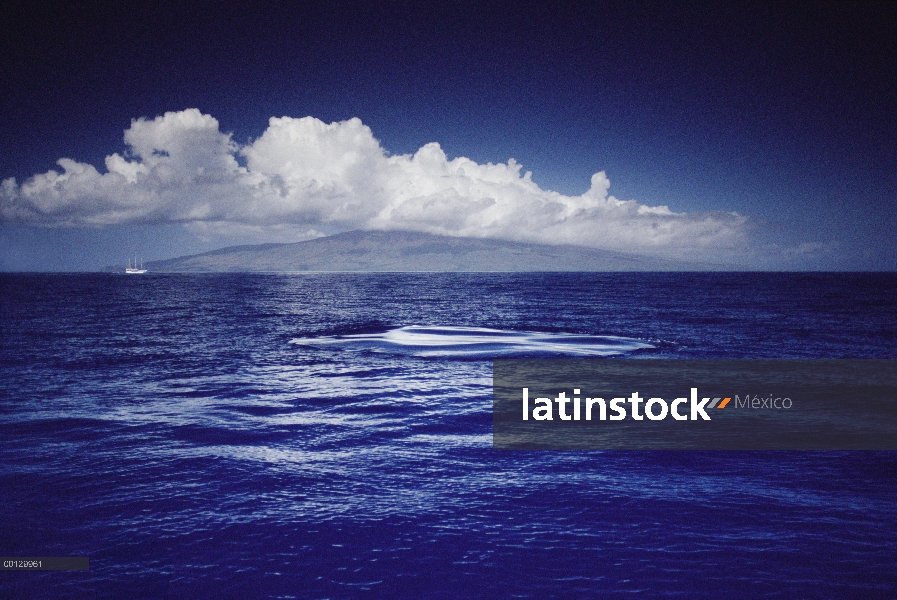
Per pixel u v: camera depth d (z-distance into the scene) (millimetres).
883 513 8656
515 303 81375
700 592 6352
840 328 43250
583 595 6273
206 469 10555
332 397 18078
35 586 6441
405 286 166250
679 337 37031
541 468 10820
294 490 9469
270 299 91688
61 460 11070
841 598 6262
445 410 16188
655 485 9836
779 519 8359
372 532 7828
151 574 6707
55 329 41438
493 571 6773
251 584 6492
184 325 45594
